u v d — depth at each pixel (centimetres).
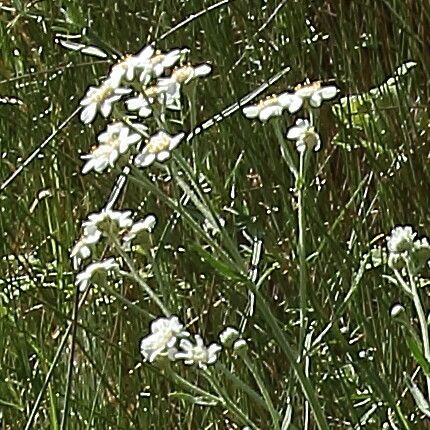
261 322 62
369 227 65
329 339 60
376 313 63
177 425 65
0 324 65
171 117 68
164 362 46
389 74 68
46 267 67
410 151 64
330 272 62
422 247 47
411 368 60
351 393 59
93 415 61
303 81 68
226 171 67
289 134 48
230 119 66
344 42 67
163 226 66
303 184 47
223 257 46
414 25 67
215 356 46
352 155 65
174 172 47
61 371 65
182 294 67
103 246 67
